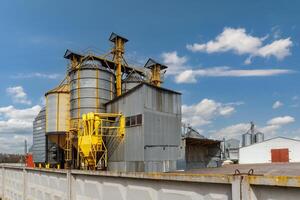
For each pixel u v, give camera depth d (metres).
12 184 18.98
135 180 7.30
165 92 31.56
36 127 47.50
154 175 6.57
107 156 32.97
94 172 8.75
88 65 37.16
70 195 10.06
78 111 36.44
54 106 39.28
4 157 86.56
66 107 39.34
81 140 32.44
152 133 29.23
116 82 41.16
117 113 33.09
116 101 33.59
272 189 4.50
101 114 31.98
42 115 46.09
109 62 40.50
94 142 31.62
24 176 15.92
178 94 33.12
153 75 46.69
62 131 38.66
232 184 4.91
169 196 6.32
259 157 50.19
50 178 12.18
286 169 15.24
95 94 36.56
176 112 32.62
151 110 29.45
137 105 29.58
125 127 31.03
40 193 13.31
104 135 32.72
